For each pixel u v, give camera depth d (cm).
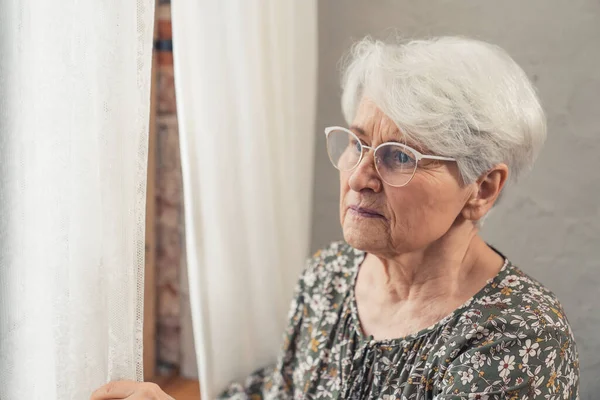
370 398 111
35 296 78
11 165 73
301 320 132
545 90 153
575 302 160
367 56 107
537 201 158
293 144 157
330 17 165
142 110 85
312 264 133
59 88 76
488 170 102
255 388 148
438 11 157
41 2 74
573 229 157
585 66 149
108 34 80
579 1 146
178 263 170
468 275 109
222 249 139
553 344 100
